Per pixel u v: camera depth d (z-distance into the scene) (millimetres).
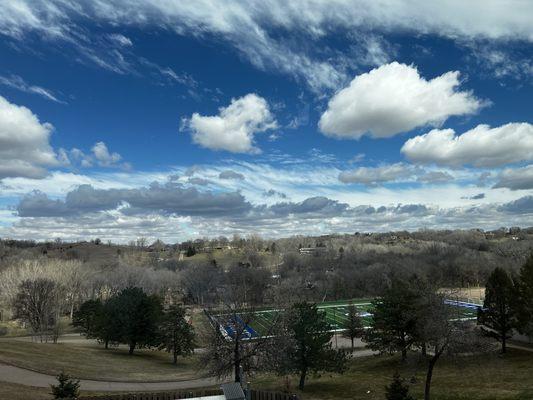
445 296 41000
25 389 38844
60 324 114125
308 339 49031
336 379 54031
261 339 38469
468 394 39875
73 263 164250
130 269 173375
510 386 41094
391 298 58156
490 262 164500
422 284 45875
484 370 49312
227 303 41312
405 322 51594
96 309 94375
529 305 55594
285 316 44938
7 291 129000
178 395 27719
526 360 52438
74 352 69750
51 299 115125
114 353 77688
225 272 190875
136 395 27953
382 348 59656
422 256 192000
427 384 37406
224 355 37375
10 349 60656
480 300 124562
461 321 38688
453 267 162375
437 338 36469
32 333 112062
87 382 48781
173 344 75750
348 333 84625
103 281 159625
